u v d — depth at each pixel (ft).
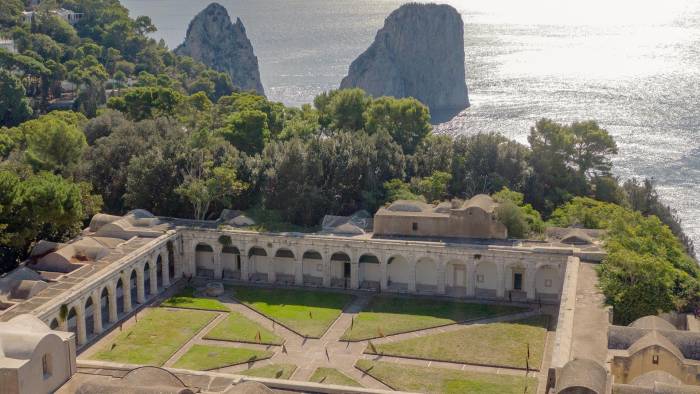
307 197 538.06
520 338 411.54
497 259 470.80
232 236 515.09
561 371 280.72
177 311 463.01
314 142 574.97
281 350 402.52
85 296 410.31
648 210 621.72
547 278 475.72
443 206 508.94
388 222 502.79
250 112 633.61
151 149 583.17
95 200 538.06
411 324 434.30
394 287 498.28
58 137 583.58
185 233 520.01
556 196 588.09
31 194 450.30
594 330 339.77
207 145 600.80
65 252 447.83
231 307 469.16
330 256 500.74
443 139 625.82
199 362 386.73
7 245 441.68
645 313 375.04
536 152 606.14
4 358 283.18
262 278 521.65
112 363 328.08
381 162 579.89
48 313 377.30
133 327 436.35
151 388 257.75
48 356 296.71
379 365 380.17
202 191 533.96
